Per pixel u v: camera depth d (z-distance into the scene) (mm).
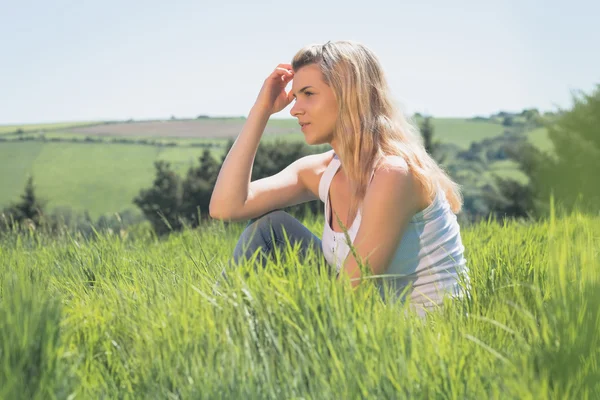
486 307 2404
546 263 2740
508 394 1570
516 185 42344
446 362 1724
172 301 2240
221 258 3754
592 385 1636
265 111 3336
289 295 2055
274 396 1650
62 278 3348
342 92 2789
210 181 68562
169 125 122000
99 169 98000
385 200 2635
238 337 1945
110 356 2031
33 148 104375
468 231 4883
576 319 1790
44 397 1586
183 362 1789
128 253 4156
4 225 4824
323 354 1803
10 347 1687
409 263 2754
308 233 3111
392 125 2805
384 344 1781
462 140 94375
